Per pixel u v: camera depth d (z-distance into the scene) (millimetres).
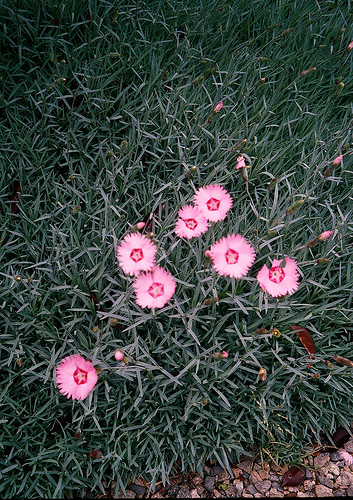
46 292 403
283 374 425
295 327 413
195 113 495
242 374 417
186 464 409
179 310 396
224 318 396
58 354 396
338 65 562
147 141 489
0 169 462
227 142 487
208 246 420
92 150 488
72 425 403
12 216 454
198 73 539
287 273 378
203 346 417
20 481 386
